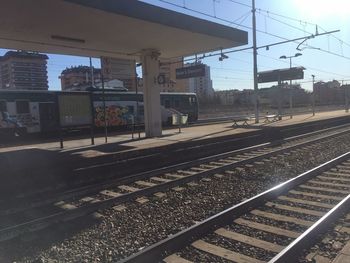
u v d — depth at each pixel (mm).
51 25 13031
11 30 13484
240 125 26328
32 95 24156
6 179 9742
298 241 5605
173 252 5797
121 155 13055
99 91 27766
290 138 21734
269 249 5844
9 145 17859
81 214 7789
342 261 5184
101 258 5742
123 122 29328
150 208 8227
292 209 7832
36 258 5801
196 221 7336
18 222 7660
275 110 67500
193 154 16047
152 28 14109
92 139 15844
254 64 28859
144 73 18391
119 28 13891
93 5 11242
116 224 7246
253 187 10047
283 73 35469
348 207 7598
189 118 36094
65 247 6195
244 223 6996
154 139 17328
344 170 12000
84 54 18797
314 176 11086
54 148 14820
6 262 5684
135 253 5648
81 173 11375
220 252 5742
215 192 9539
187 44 17438
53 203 8914
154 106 18594
